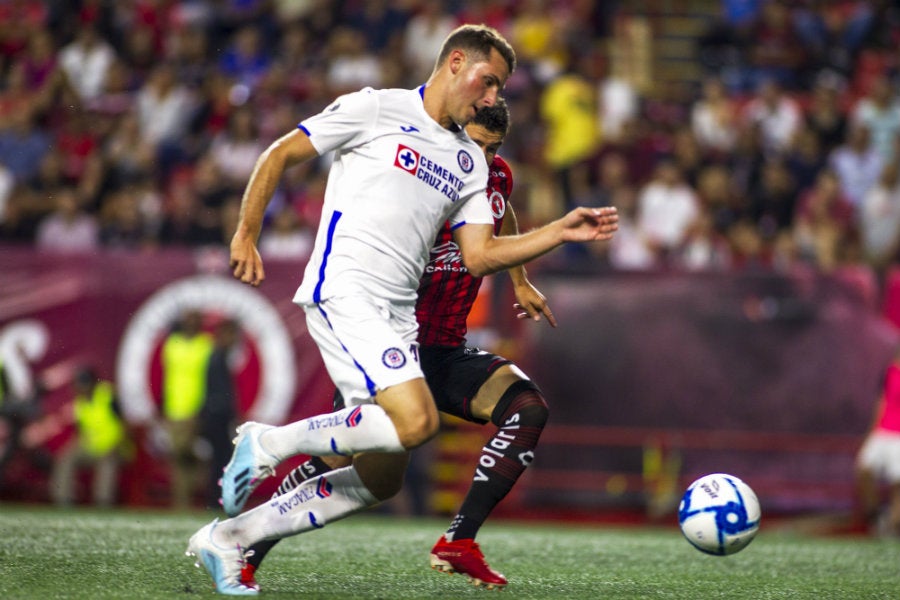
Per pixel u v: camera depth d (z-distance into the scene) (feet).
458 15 201.77
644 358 134.62
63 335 137.90
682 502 58.39
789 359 133.08
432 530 98.94
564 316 135.64
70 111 180.24
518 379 55.98
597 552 79.41
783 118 182.60
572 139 180.55
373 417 47.78
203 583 54.54
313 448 48.98
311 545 76.89
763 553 83.25
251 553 51.93
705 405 133.69
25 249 138.72
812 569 71.77
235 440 50.72
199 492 136.67
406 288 51.13
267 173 49.70
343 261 49.75
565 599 53.06
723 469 133.39
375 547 76.74
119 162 167.84
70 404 137.08
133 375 137.80
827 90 186.60
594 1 213.46
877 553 86.79
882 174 167.53
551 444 135.54
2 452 135.64
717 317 134.00
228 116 179.93
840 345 132.57
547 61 192.75
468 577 53.62
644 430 134.21
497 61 51.08
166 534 81.61
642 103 197.36
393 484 51.06
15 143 175.42
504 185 60.08
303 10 211.00
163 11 203.41
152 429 137.59
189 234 155.74
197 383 134.82
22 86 190.90
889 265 159.74
